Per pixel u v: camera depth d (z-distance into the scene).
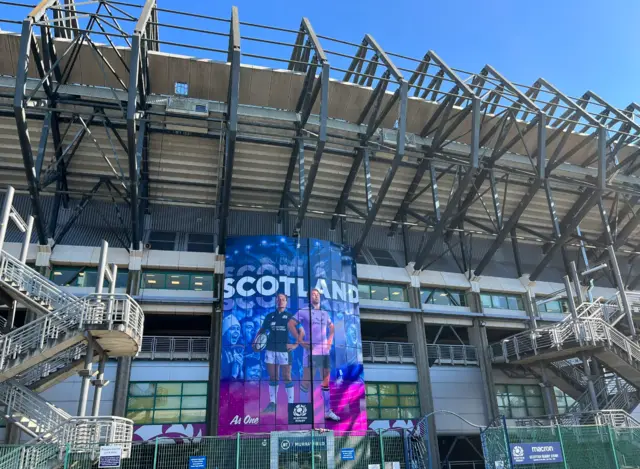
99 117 25.41
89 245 27.23
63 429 15.17
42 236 25.44
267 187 30.53
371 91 28.94
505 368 31.39
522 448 16.77
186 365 25.86
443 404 29.41
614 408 25.09
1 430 21.97
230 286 26.41
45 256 25.62
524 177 32.97
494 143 32.59
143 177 28.34
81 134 25.31
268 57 23.89
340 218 31.73
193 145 27.78
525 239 34.94
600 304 27.06
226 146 24.53
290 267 27.00
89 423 15.52
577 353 25.94
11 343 15.59
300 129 26.52
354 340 27.31
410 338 30.69
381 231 33.28
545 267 36.28
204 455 17.59
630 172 34.84
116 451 14.55
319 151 24.55
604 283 37.59
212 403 24.86
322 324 26.45
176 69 26.61
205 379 25.77
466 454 33.94
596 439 18.11
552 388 31.61
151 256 27.14
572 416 25.97
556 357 27.42
